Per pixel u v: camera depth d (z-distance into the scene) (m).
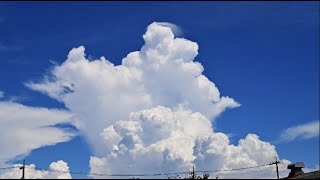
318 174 48.97
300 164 54.31
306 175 50.56
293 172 54.22
